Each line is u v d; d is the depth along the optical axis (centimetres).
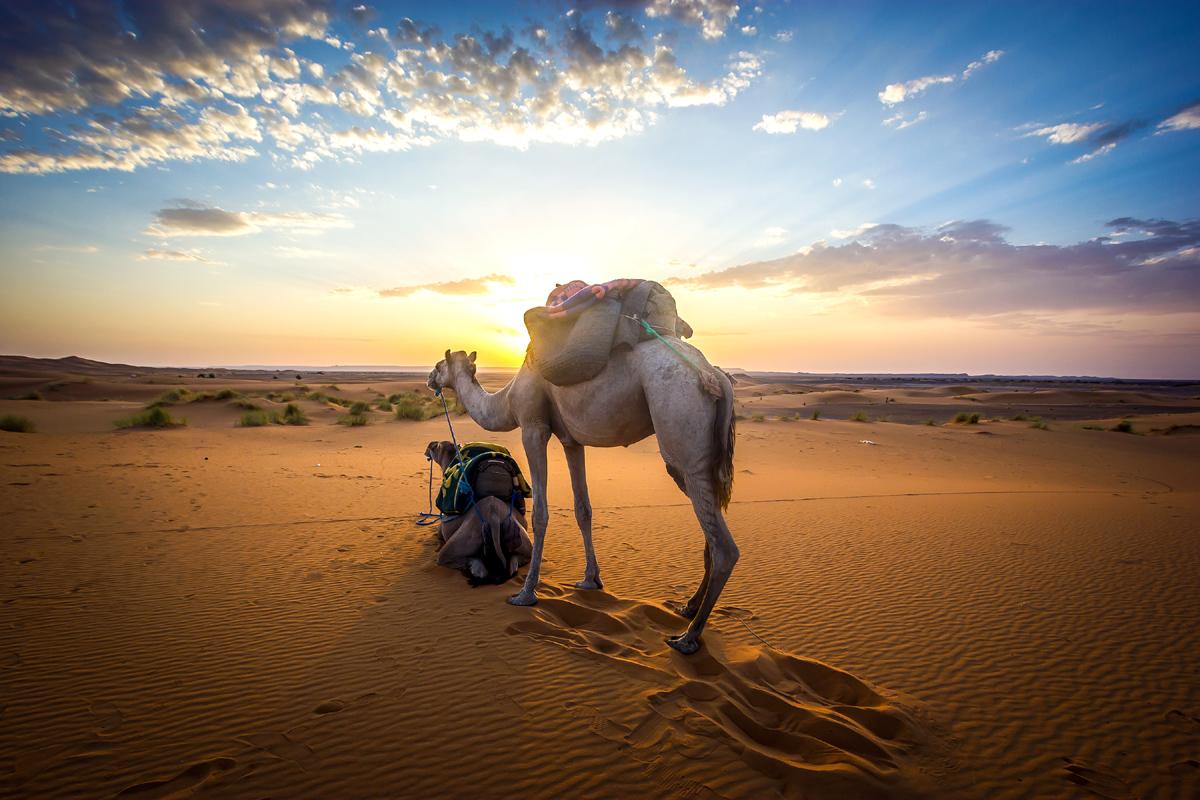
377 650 493
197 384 6919
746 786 337
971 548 854
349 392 5556
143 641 497
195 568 682
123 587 614
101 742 358
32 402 3166
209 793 317
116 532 805
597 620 568
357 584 651
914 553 826
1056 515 1094
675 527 969
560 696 428
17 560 675
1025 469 1909
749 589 675
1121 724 408
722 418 505
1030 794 334
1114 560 798
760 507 1146
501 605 596
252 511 966
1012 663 497
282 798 316
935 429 2927
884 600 643
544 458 622
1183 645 534
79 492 1020
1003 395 8612
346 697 420
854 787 333
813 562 781
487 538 675
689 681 448
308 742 366
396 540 830
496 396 700
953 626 573
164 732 371
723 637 539
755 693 436
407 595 621
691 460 505
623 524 988
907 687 454
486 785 334
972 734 393
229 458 1546
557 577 706
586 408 564
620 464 1753
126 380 7681
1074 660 503
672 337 559
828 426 2897
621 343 548
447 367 790
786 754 375
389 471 1461
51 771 330
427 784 333
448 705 413
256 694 420
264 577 663
